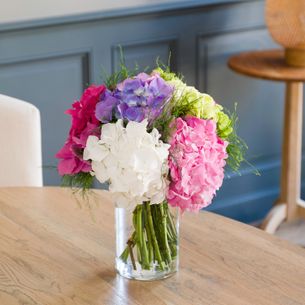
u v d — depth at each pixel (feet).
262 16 12.62
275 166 13.67
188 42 12.09
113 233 6.46
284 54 12.03
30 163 8.18
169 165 5.20
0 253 6.13
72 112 5.36
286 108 11.98
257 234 6.43
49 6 10.68
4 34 10.39
